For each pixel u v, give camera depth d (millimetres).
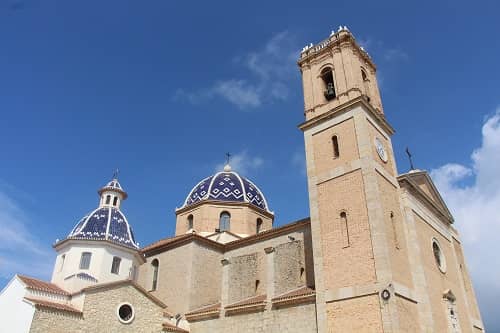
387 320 20859
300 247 30047
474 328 30500
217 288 34438
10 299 25281
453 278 30469
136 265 34906
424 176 33500
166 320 30141
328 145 28812
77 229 33344
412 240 26188
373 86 33719
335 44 32344
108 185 38156
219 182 44188
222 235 38719
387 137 30391
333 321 22891
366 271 22875
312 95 32344
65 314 23906
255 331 26297
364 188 25250
